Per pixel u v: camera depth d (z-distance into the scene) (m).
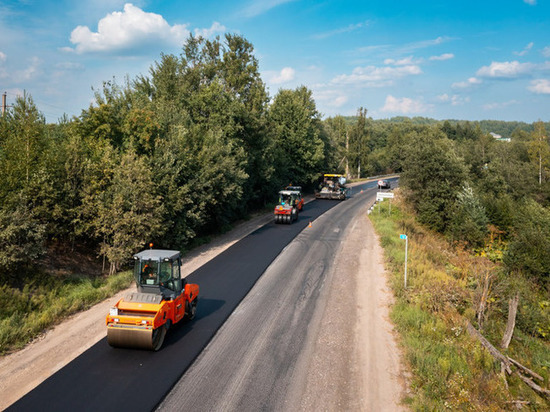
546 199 56.62
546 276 22.66
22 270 14.77
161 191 20.88
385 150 122.81
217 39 45.12
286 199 33.69
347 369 10.28
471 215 31.62
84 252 19.00
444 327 12.73
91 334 11.62
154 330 10.43
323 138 62.88
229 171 26.22
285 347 11.35
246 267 19.47
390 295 16.16
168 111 26.36
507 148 89.56
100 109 20.83
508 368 10.91
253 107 37.75
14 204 14.92
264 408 8.43
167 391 8.80
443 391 9.38
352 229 30.97
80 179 17.70
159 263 11.04
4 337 10.80
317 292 16.30
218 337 11.82
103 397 8.46
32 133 17.30
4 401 8.24
